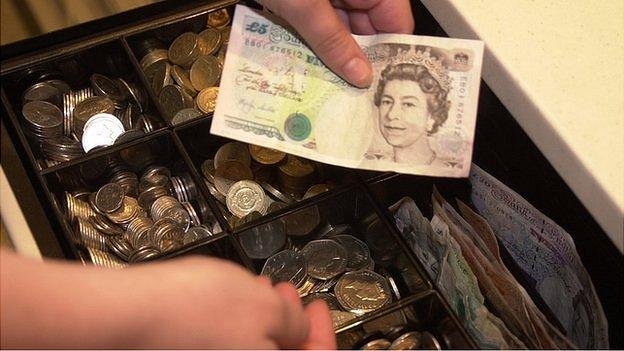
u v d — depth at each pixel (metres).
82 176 0.89
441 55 0.74
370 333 0.74
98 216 0.90
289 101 0.78
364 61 0.76
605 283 0.67
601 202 0.60
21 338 0.41
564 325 0.76
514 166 0.74
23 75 0.95
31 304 0.41
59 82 0.99
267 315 0.49
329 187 0.91
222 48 1.01
